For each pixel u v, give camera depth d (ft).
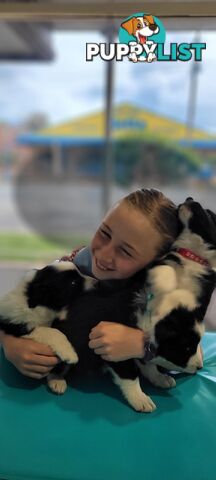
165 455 2.63
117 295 2.97
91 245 3.22
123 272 2.98
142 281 2.88
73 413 2.88
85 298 3.03
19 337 2.97
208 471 2.56
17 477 2.56
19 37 11.03
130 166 14.62
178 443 2.69
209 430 2.78
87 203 16.93
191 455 2.63
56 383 3.08
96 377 3.21
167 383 3.14
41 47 12.90
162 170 15.23
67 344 2.89
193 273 2.71
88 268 3.32
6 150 17.92
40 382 3.18
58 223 15.19
